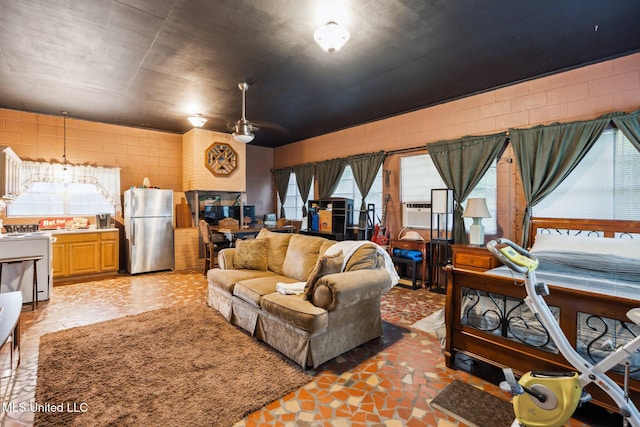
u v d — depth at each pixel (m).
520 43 2.95
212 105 4.78
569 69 3.49
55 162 5.37
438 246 4.56
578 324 1.90
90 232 5.29
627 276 2.33
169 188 6.57
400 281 4.95
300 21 2.57
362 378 2.25
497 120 4.07
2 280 3.78
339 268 2.66
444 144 4.54
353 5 2.36
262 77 3.72
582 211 3.45
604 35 2.81
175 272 5.78
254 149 7.82
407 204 5.04
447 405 1.94
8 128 4.98
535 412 1.54
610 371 1.73
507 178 4.02
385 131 5.45
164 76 3.69
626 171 3.20
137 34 2.78
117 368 2.35
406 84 3.95
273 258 3.71
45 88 4.09
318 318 2.29
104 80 3.82
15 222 5.07
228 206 6.77
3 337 1.75
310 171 6.92
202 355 2.56
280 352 2.61
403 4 2.35
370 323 2.82
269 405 1.94
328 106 4.83
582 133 3.36
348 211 5.89
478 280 2.25
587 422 1.79
